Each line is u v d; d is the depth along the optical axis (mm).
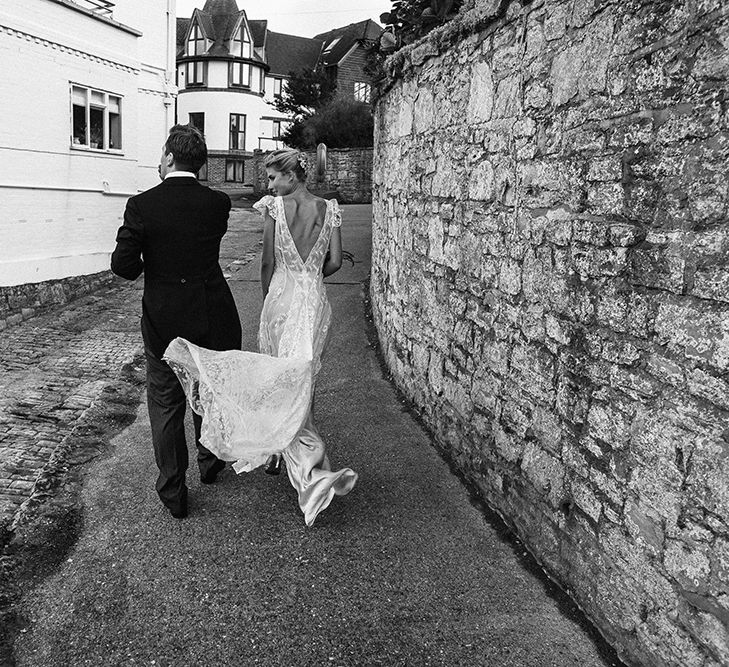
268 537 3502
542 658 2621
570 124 2930
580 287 2838
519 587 3070
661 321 2322
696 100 2160
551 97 3096
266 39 45656
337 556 3332
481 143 3918
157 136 15133
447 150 4492
